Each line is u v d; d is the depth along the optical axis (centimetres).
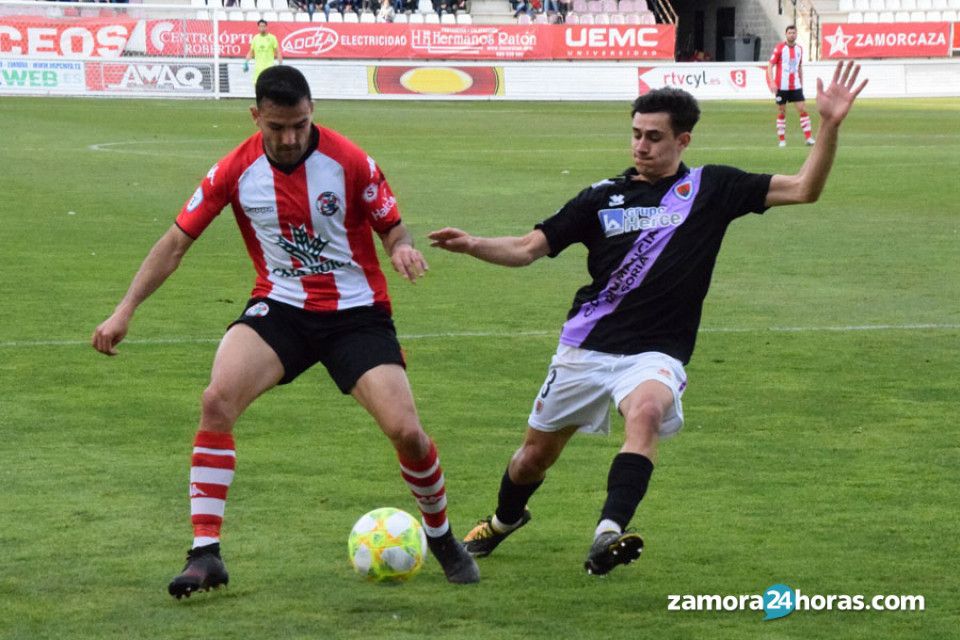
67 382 1400
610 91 7375
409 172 3528
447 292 1956
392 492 1045
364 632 761
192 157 3847
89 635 753
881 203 2992
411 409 833
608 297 853
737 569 876
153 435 1205
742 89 7488
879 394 1377
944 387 1409
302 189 836
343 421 1271
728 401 1346
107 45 6688
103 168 3531
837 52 7831
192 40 6838
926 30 7894
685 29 9144
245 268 2131
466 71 7219
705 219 850
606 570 762
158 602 809
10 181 3212
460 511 1002
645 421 801
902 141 4650
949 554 904
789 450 1173
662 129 844
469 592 835
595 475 1105
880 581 851
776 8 8388
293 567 876
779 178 849
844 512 998
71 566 871
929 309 1836
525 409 1317
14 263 2120
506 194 3081
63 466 1104
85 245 2306
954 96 7894
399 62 7156
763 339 1644
